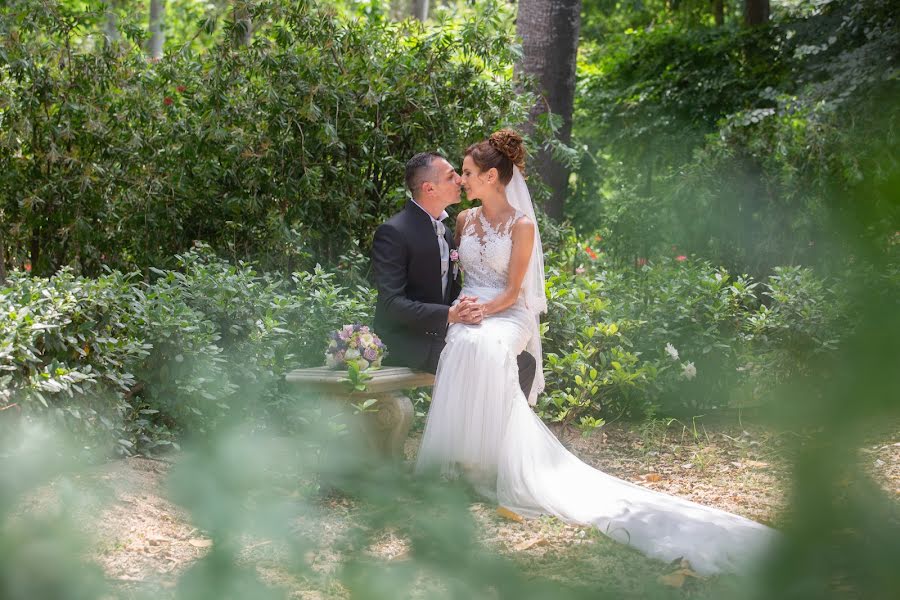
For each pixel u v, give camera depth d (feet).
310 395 13.51
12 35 18.65
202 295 15.17
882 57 27.76
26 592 1.62
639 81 43.60
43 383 11.23
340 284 19.40
